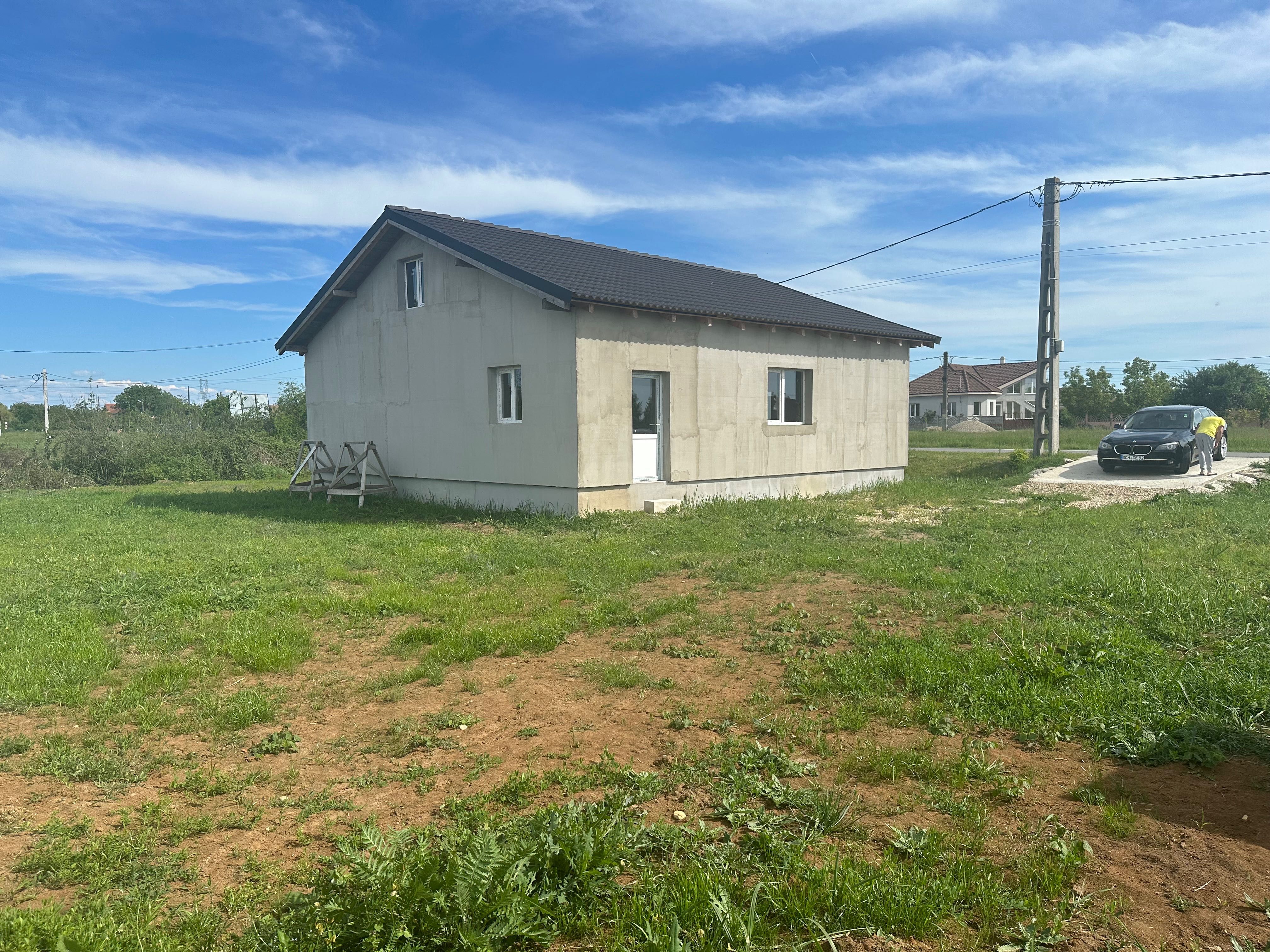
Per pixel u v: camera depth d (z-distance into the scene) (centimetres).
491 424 1396
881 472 1823
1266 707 438
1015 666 514
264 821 355
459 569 895
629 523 1209
